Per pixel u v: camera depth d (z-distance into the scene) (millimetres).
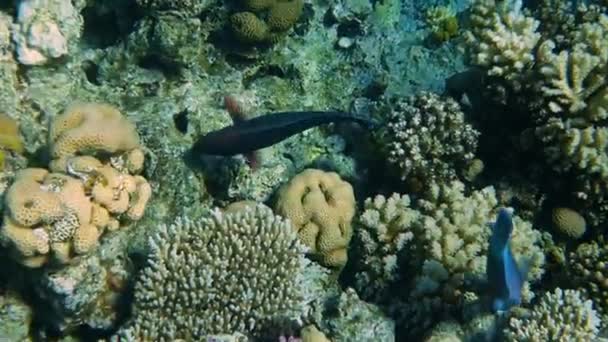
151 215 921
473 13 1075
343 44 1175
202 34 1084
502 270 667
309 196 971
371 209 995
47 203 701
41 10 917
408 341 962
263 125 876
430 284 927
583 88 965
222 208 993
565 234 1017
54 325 829
